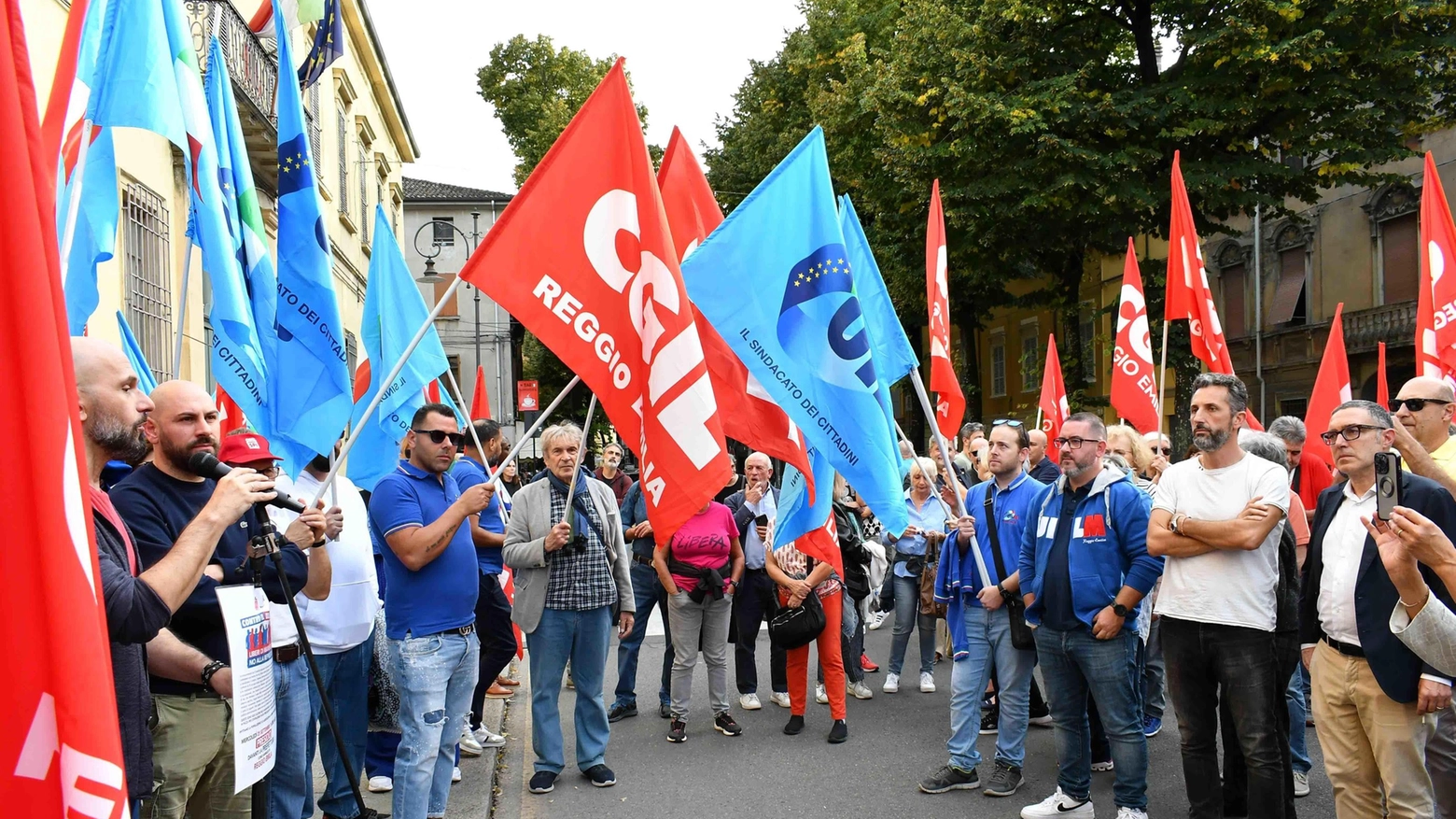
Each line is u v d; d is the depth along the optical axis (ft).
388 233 21.62
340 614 16.34
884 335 21.58
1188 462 16.26
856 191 88.12
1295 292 92.79
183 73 13.34
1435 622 12.19
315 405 14.32
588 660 20.35
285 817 13.79
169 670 10.83
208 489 11.64
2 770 4.84
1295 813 16.47
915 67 67.36
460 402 22.20
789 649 23.76
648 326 14.58
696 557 23.61
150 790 9.62
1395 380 84.17
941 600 20.54
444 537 15.75
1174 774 20.17
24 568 4.81
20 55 5.25
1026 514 19.35
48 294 4.87
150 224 30.37
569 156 14.87
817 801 19.12
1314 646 14.44
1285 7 56.39
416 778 15.64
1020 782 19.38
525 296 14.56
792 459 17.79
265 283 14.62
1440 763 13.83
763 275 16.79
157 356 30.45
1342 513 14.02
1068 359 75.72
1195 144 63.72
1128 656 16.67
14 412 4.80
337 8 38.83
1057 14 64.80
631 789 20.12
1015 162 63.16
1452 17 58.54
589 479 21.76
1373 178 64.28
